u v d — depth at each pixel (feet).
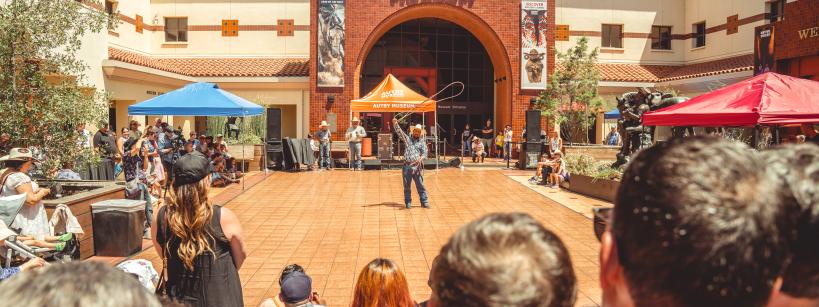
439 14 84.53
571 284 4.19
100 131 48.65
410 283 22.41
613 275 3.94
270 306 14.61
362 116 89.25
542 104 79.05
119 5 76.54
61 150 30.48
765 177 3.50
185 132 84.43
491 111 93.71
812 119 24.66
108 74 62.95
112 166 49.65
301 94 84.84
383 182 55.06
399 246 28.60
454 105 92.94
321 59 78.43
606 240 4.07
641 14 93.20
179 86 80.84
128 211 25.79
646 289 3.52
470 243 4.21
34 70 30.27
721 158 3.50
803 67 56.85
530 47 81.20
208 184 11.61
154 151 37.42
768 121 24.67
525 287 3.92
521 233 4.24
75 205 24.36
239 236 11.91
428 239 30.17
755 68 62.44
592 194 45.44
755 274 3.35
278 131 67.41
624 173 3.94
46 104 30.09
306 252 27.37
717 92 28.14
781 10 77.71
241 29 88.48
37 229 21.88
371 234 31.40
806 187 3.83
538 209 39.52
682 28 93.91
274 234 31.45
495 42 82.02
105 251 25.79
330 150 69.56
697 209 3.27
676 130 44.73
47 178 30.78
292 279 13.87
